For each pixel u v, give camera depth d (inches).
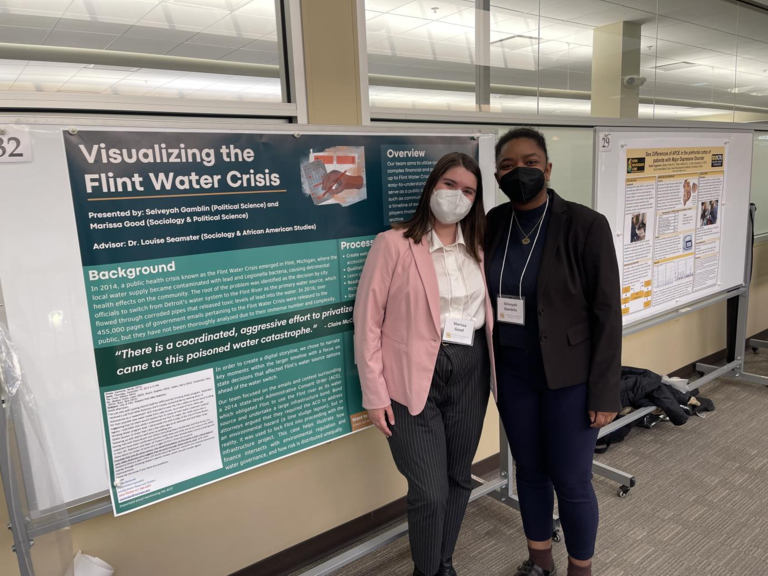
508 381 65.1
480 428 67.0
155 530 64.8
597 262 57.8
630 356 128.8
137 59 57.7
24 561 48.8
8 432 47.8
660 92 121.0
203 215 58.3
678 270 118.6
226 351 61.9
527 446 66.1
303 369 68.4
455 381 62.8
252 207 61.5
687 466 104.4
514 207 63.5
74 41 54.1
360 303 62.7
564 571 76.2
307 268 66.7
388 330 62.6
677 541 82.3
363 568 79.6
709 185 121.6
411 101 80.0
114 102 55.9
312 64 68.2
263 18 65.5
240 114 64.1
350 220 69.7
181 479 60.9
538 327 59.7
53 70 53.4
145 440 57.9
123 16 56.2
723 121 140.0
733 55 139.4
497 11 87.4
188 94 61.3
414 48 78.9
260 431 66.1
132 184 53.7
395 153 72.3
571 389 60.6
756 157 154.3
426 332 60.5
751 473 101.3
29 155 48.4
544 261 59.1
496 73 89.4
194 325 59.3
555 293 58.9
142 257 55.2
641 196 106.9
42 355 50.9
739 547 80.5
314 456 77.5
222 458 63.6
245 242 61.6
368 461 84.0
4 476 47.3
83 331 52.9
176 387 59.1
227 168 59.2
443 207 58.8
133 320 55.5
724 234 129.0
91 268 52.5
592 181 98.7
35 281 49.9
